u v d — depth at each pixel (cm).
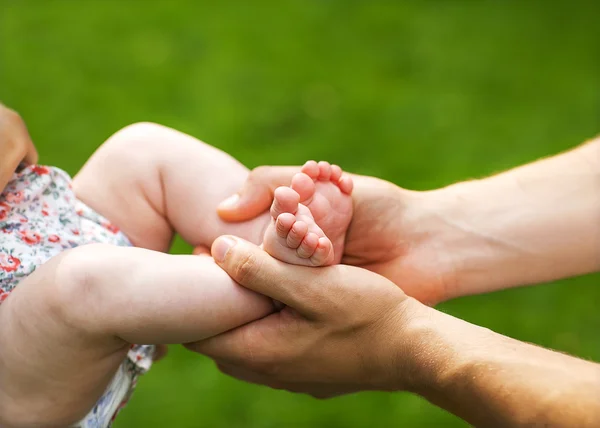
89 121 163
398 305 87
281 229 85
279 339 88
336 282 86
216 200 95
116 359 87
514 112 171
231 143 158
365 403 124
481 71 183
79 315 84
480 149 160
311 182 90
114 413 91
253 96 172
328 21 197
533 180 100
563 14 202
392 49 189
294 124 165
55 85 172
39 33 188
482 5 205
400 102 172
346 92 175
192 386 125
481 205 99
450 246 98
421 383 85
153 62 180
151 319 85
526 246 98
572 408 78
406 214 98
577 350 128
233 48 186
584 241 97
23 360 85
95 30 190
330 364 88
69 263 85
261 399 124
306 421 122
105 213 95
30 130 159
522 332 130
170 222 96
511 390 80
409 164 155
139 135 97
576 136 164
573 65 185
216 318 87
